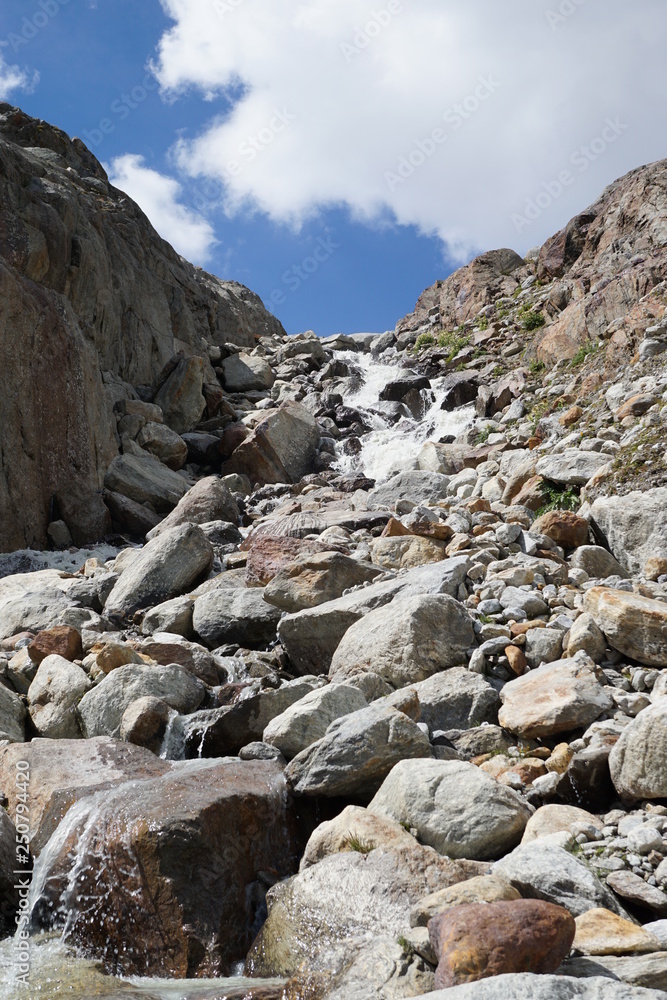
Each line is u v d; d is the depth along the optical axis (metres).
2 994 3.98
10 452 12.94
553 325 17.55
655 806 4.50
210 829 4.46
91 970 4.20
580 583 8.02
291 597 8.28
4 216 14.18
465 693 5.98
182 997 3.77
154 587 9.55
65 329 14.42
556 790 4.86
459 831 4.43
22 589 10.86
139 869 4.40
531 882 3.85
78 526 13.81
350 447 17.38
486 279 24.00
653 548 8.40
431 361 20.94
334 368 21.73
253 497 15.48
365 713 5.42
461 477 12.79
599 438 11.53
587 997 2.90
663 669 5.98
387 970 3.47
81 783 5.34
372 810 4.79
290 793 5.08
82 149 21.88
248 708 6.18
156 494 14.90
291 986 3.65
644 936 3.44
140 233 20.88
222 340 24.84
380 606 7.48
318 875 4.25
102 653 7.27
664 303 14.23
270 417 16.95
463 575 7.95
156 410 17.09
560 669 5.99
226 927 4.26
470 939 3.21
